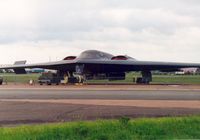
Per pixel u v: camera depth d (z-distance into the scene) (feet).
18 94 118.21
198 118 62.80
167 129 54.65
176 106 83.87
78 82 217.77
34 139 49.52
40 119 67.87
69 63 216.95
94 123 58.65
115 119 65.57
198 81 264.11
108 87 159.33
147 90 133.39
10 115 72.43
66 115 72.02
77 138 50.65
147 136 51.24
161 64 211.00
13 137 49.93
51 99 101.96
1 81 211.00
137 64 212.23
